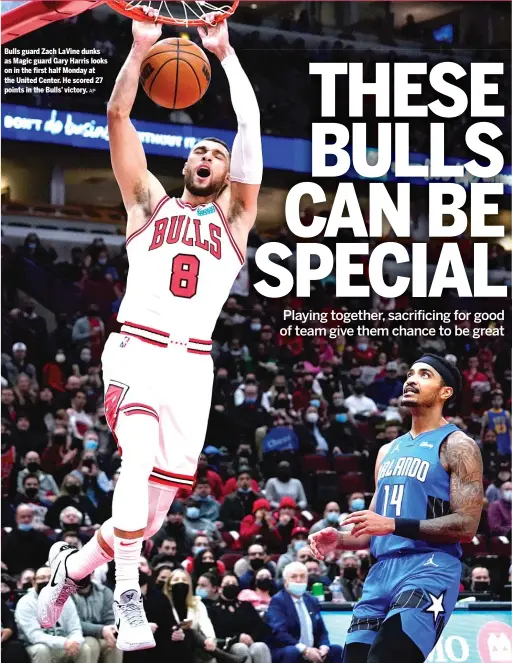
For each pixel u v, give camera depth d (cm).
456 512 416
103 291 1580
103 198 1747
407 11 1800
